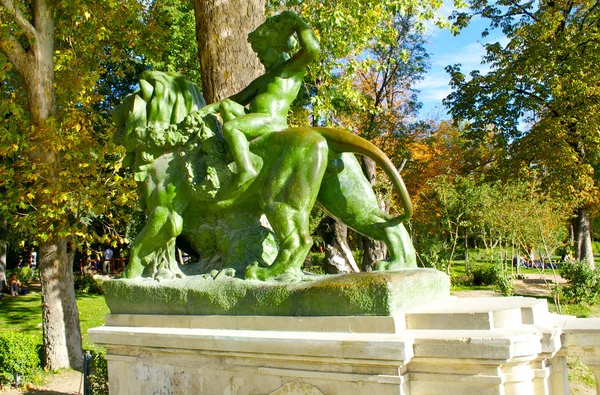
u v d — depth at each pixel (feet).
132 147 10.68
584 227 61.31
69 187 26.13
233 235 9.82
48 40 26.81
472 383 6.89
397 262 9.08
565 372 8.23
